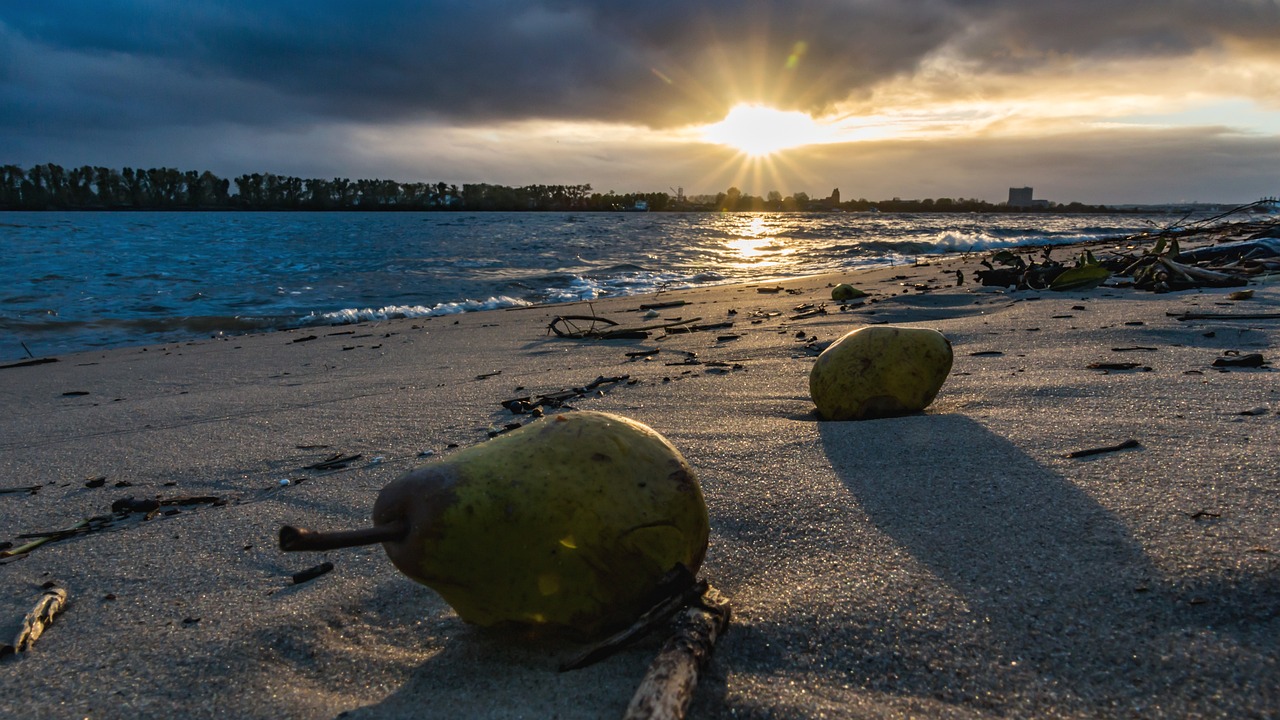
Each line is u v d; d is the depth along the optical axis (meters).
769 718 1.56
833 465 3.07
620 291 15.24
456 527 1.71
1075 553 2.07
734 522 2.57
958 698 1.58
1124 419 3.34
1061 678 1.60
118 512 3.32
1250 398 3.49
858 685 1.65
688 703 1.55
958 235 31.17
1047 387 4.12
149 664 2.00
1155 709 1.49
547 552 1.77
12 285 15.84
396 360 7.53
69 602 2.43
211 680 1.90
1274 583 1.78
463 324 10.38
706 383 5.12
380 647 1.98
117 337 10.70
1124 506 2.33
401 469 3.68
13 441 4.88
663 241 32.66
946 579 2.01
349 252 25.47
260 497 3.38
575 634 1.89
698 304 11.06
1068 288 8.81
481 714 1.66
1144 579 1.89
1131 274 9.66
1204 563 1.90
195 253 24.47
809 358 5.91
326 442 4.29
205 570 2.59
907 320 7.57
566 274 18.66
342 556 2.56
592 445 1.88
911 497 2.62
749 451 3.37
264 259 22.55
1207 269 8.90
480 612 1.84
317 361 7.77
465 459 1.81
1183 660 1.60
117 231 37.22
